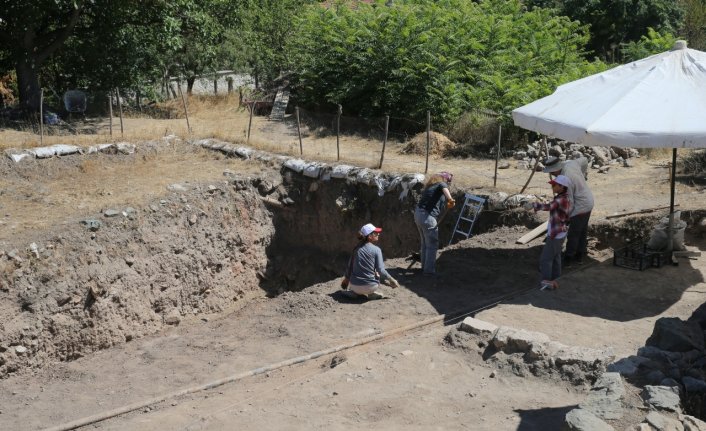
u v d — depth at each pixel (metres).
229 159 17.42
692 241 11.35
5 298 10.83
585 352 7.12
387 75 20.42
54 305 11.28
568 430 5.12
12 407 8.31
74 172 16.02
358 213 15.62
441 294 10.02
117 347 10.88
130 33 22.97
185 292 13.79
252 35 26.67
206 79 29.67
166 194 14.52
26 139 17.34
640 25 27.31
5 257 11.18
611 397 5.54
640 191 13.60
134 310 12.56
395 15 20.97
